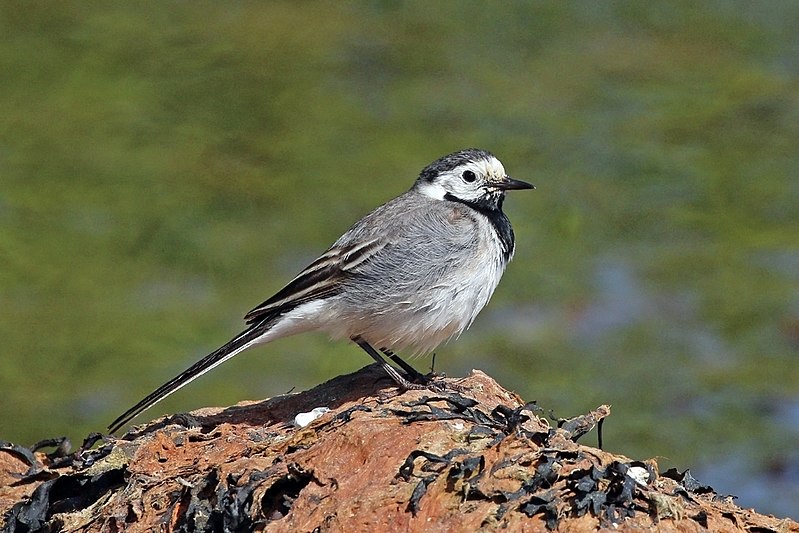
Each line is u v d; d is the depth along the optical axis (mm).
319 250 17828
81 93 21500
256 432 9320
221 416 10008
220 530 8055
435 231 10562
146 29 23672
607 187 19578
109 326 16562
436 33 23781
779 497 13688
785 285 17516
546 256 18281
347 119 21266
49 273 17219
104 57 22453
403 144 20172
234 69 22438
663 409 15211
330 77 22406
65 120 20812
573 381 15828
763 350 16281
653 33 23969
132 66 22453
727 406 15125
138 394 15195
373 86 22219
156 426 9859
